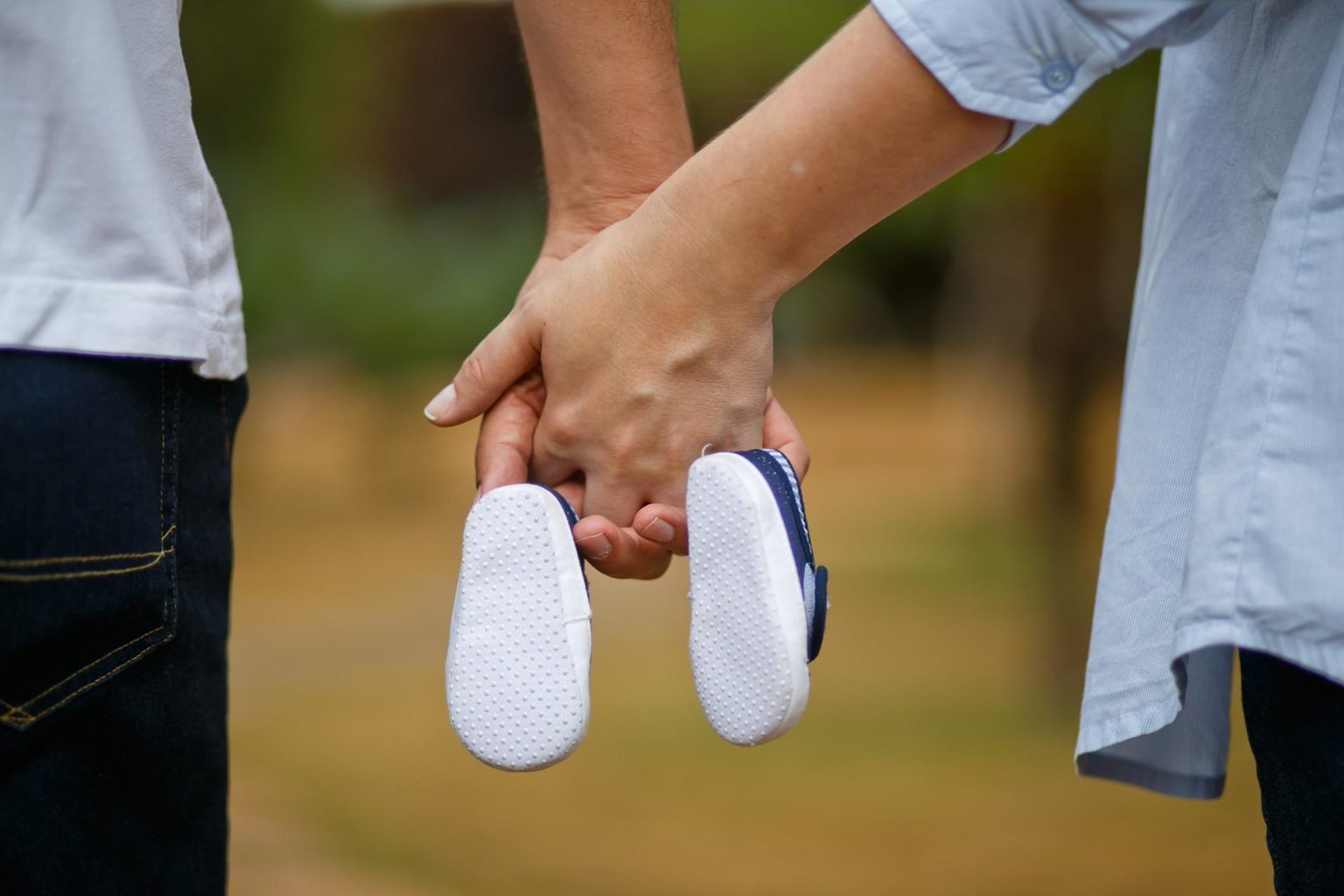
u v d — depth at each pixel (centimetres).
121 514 90
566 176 129
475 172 1988
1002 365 1147
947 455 1488
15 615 86
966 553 959
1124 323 634
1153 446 95
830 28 509
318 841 391
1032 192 583
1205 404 93
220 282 101
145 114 94
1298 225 81
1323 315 79
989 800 438
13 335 84
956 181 531
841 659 664
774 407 126
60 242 87
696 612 101
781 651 98
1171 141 101
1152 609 92
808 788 452
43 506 86
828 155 94
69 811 92
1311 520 77
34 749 90
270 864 364
